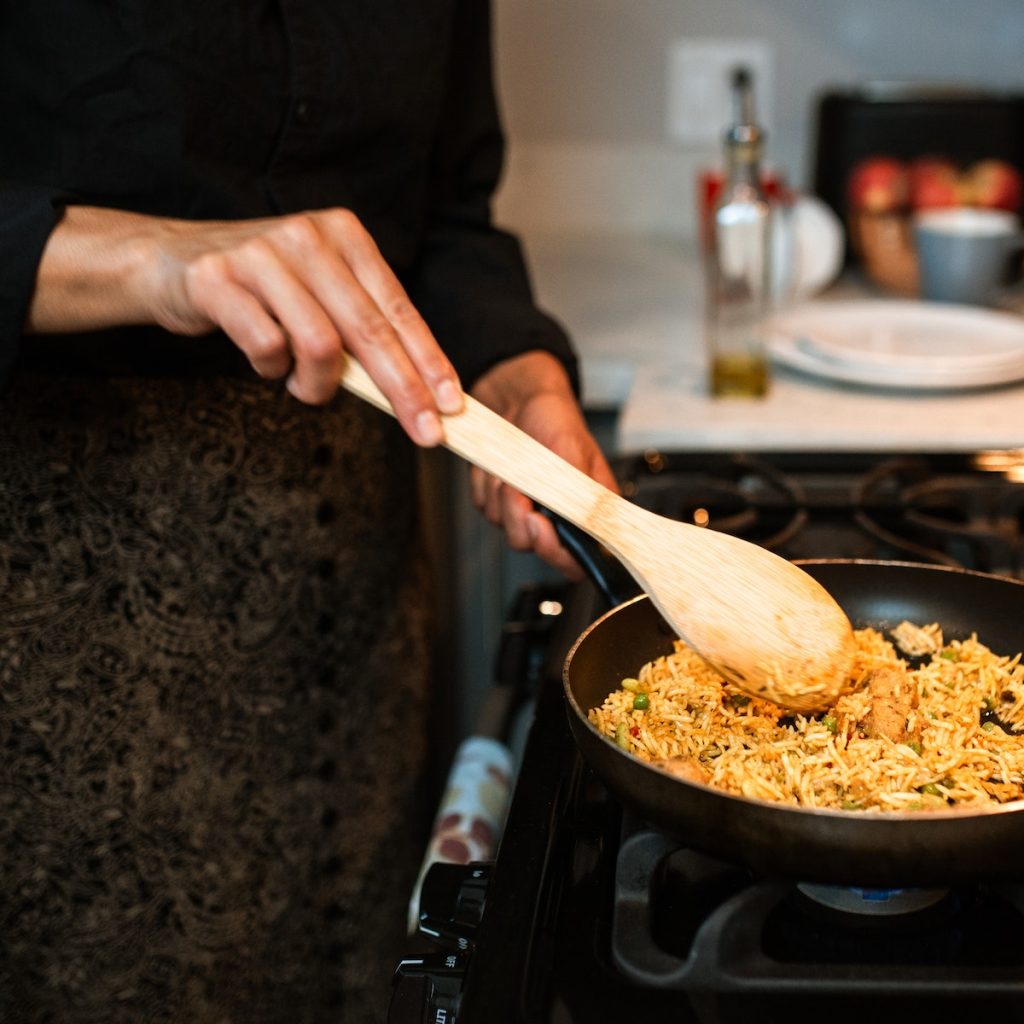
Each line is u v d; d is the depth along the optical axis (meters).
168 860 1.01
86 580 0.92
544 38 1.93
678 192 2.00
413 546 1.18
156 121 0.85
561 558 0.87
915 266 1.64
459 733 1.60
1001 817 0.50
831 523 1.02
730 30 1.90
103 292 0.69
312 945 1.13
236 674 1.00
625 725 0.67
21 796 0.94
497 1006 0.51
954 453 1.12
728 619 0.66
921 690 0.72
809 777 0.62
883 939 0.58
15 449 0.88
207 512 0.95
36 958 0.99
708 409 1.26
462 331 1.00
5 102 0.87
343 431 1.04
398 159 0.99
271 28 0.88
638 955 0.54
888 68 1.90
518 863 0.60
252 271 0.63
